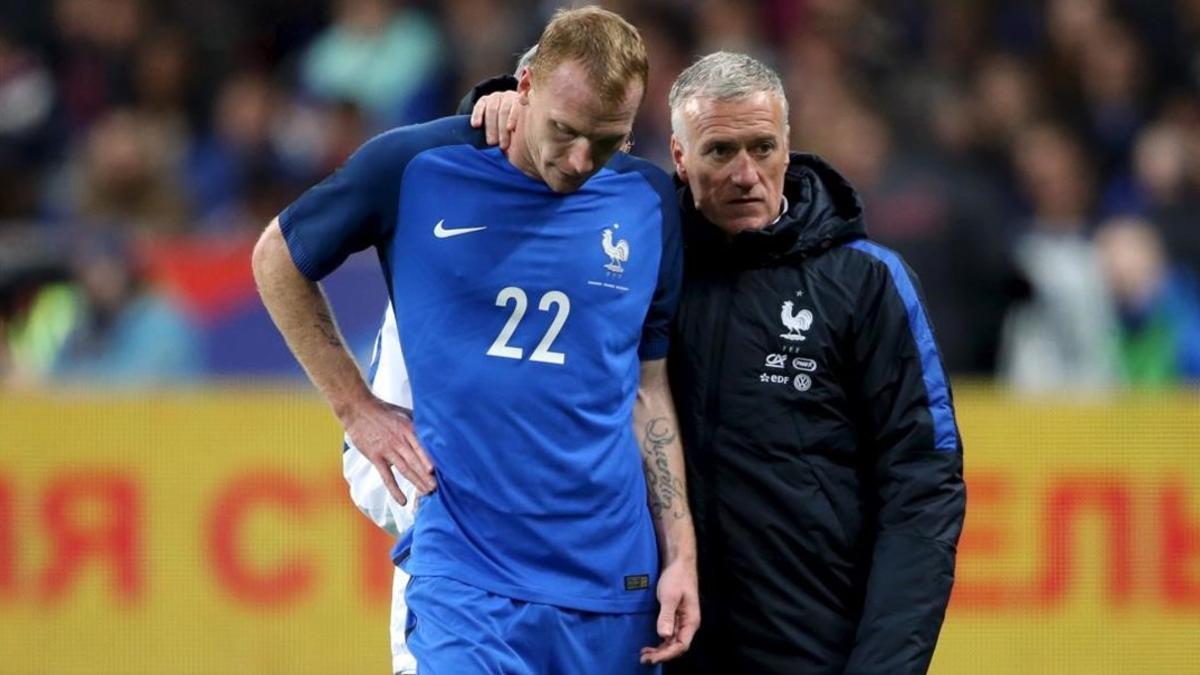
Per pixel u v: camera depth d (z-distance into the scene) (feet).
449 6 130.52
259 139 121.49
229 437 85.81
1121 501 84.33
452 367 49.78
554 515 49.73
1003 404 84.84
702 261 52.39
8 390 87.30
